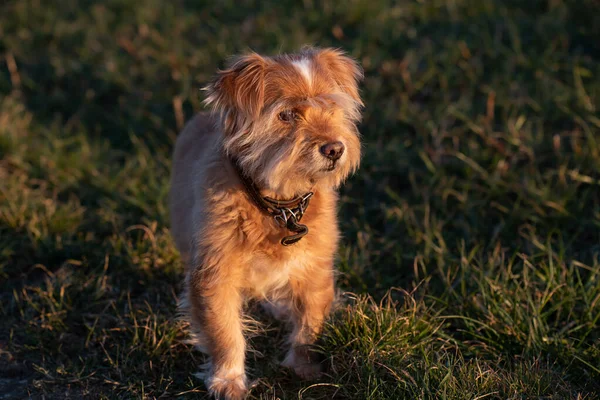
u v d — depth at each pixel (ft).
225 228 11.86
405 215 17.47
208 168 12.25
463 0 26.43
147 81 24.52
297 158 11.39
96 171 20.13
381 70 23.38
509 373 12.16
